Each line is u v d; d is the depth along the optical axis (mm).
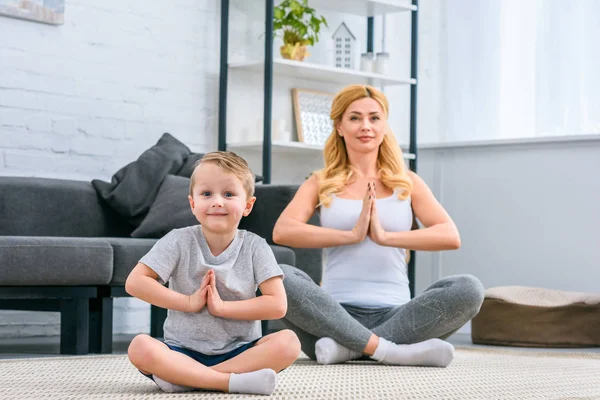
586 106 4941
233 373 2141
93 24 4605
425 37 5695
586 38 4941
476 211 5391
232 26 5152
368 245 3141
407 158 5391
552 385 2467
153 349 2096
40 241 3184
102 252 3309
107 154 4637
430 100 5656
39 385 2256
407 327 2979
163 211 4012
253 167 5273
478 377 2613
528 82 5184
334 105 3279
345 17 5723
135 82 4758
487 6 5387
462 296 2957
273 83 5336
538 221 5109
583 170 4938
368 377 2539
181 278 2223
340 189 3225
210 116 5066
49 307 3488
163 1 4871
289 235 3104
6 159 4305
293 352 2180
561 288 4992
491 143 5285
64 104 4496
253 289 2238
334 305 2934
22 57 4363
